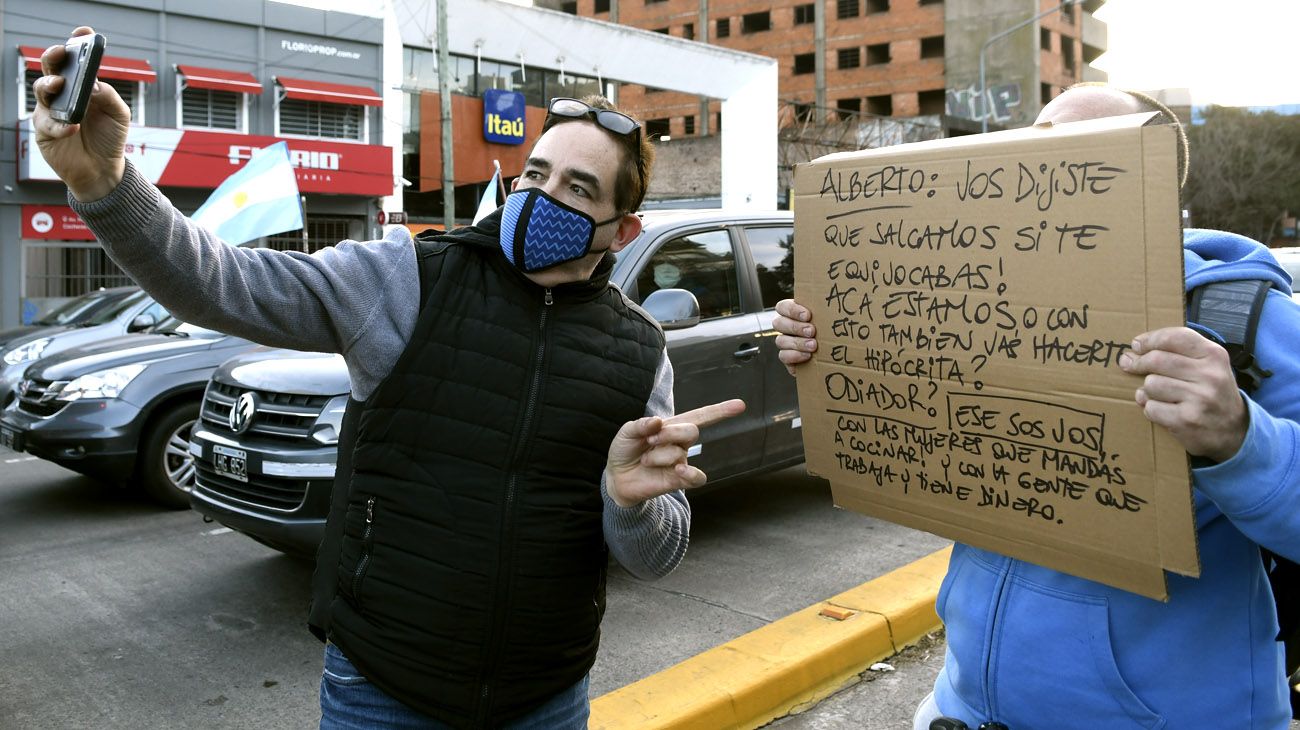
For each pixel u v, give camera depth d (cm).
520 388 154
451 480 151
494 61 2450
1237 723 140
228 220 739
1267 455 116
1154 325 119
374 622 152
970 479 145
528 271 158
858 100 6119
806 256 164
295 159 2030
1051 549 137
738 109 2945
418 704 150
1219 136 4534
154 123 1930
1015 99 5619
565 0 7075
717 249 497
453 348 154
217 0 1972
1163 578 127
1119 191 121
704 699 296
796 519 550
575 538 156
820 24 6144
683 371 453
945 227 142
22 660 368
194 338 632
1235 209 4603
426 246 163
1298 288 793
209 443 436
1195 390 113
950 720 160
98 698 335
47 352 788
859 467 161
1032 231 131
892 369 152
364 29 2153
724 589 432
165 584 457
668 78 2783
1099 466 129
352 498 156
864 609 368
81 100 116
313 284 148
